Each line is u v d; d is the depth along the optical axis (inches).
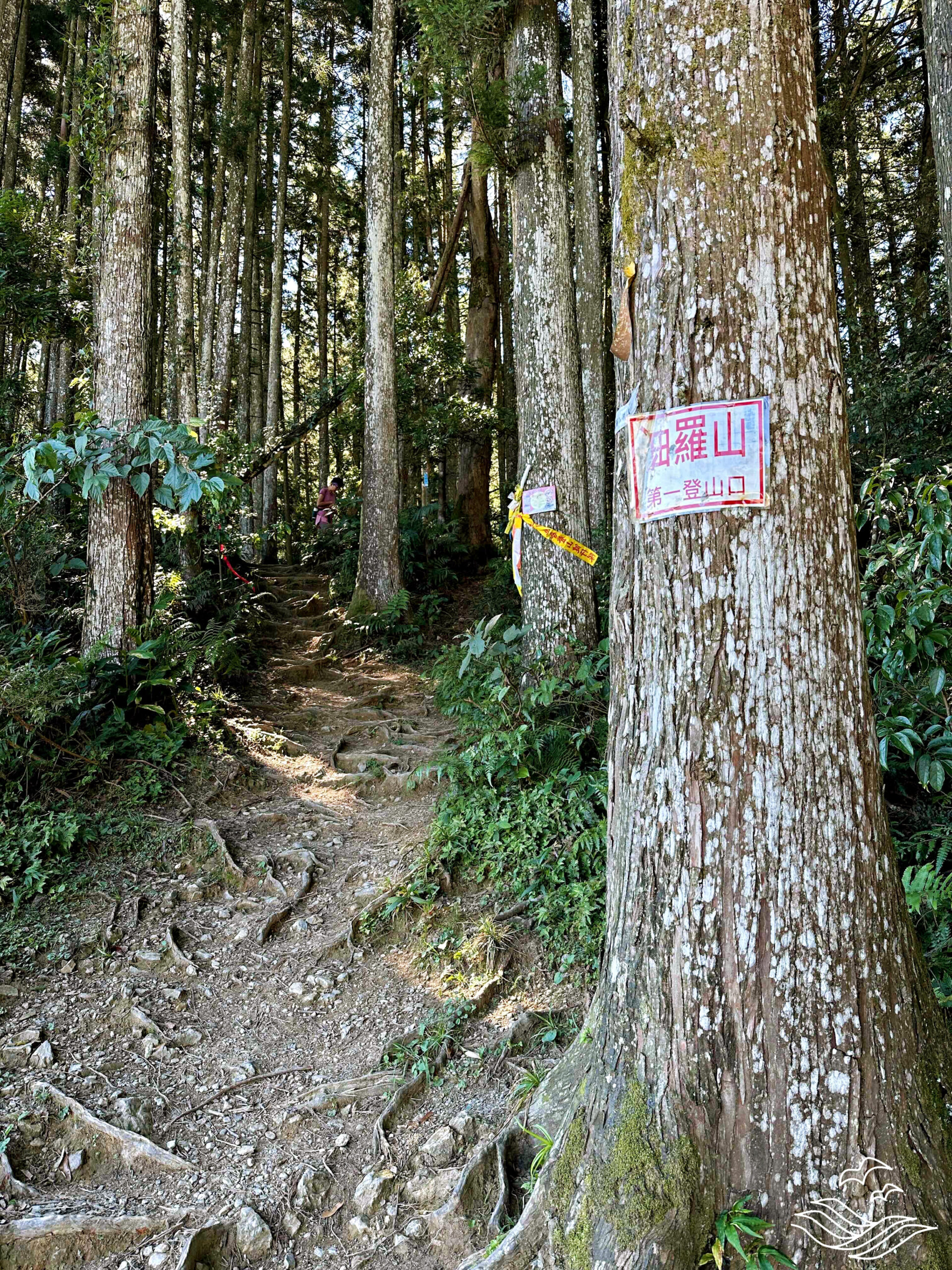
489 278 613.6
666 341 86.4
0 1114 125.2
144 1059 142.8
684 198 85.2
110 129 261.0
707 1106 80.2
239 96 657.6
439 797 233.9
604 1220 79.9
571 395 242.5
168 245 555.5
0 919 171.9
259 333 848.9
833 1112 77.7
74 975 161.8
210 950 176.4
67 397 438.3
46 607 273.7
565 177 250.7
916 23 470.3
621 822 91.4
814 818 81.0
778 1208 77.2
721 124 84.0
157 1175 118.8
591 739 206.8
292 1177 119.0
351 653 411.2
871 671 157.2
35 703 199.6
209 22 707.4
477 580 526.9
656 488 86.9
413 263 815.1
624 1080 85.5
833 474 85.8
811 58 89.3
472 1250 103.6
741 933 80.7
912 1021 82.5
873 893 82.7
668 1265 75.4
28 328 391.2
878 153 564.4
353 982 167.2
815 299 85.7
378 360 446.6
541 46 253.8
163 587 301.9
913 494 171.3
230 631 351.9
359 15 738.8
